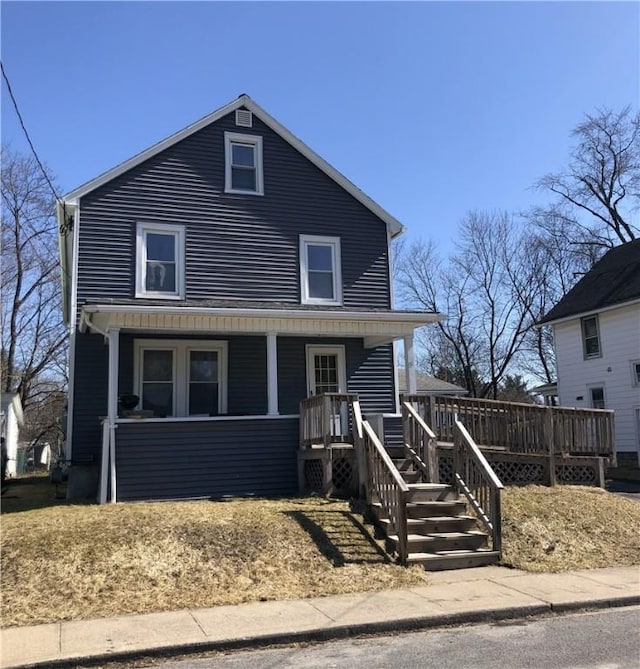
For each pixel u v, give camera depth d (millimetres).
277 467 12797
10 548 7977
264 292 15633
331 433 12141
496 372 41969
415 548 8898
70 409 13719
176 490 11961
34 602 6836
